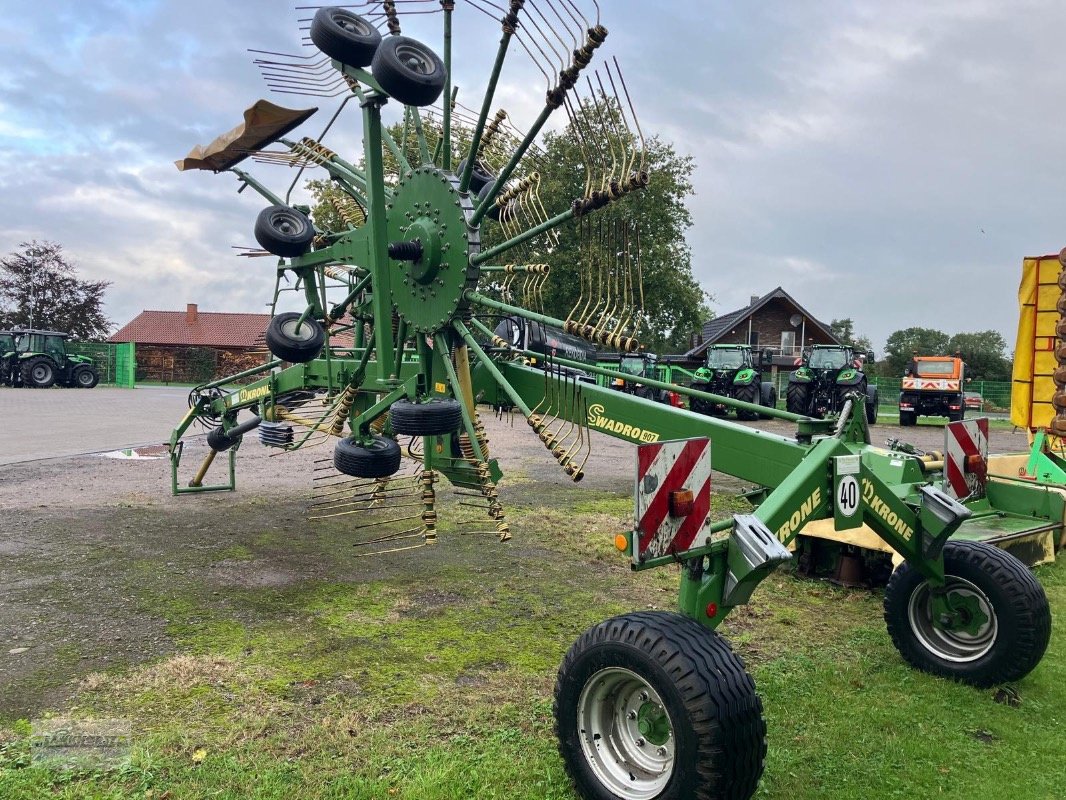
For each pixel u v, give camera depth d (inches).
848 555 208.8
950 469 153.4
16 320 2010.3
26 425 609.0
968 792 110.8
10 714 127.7
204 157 232.2
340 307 217.9
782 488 121.4
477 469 177.3
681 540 103.5
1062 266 248.5
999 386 1571.1
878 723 131.2
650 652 97.3
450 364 177.0
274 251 211.2
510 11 152.3
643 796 98.7
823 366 827.4
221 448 321.7
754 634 173.3
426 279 175.9
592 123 153.3
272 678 143.9
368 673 147.3
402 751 118.1
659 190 888.3
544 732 125.0
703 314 1598.2
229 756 115.2
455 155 216.2
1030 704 138.9
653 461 99.8
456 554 237.6
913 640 153.9
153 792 105.8
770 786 111.0
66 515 278.4
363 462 181.5
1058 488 233.9
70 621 171.9
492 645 163.5
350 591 198.2
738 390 831.1
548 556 237.5
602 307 156.1
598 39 139.2
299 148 220.7
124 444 497.0
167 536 250.8
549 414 183.8
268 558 227.3
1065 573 222.1
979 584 143.5
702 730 91.9
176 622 172.9
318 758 115.6
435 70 165.0
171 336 2130.9
